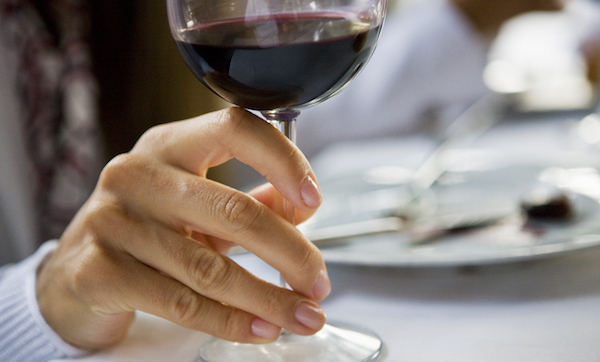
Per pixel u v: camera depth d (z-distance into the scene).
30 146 1.34
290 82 0.53
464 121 1.24
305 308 0.55
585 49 1.76
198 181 0.55
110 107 1.45
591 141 1.09
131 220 0.56
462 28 1.84
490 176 0.83
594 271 0.62
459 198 0.73
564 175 0.78
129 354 0.56
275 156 0.54
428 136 1.40
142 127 1.48
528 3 1.95
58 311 0.57
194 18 0.52
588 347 0.54
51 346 0.57
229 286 0.54
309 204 0.54
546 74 1.71
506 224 0.66
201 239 0.59
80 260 0.56
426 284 0.62
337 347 0.55
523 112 1.36
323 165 1.20
